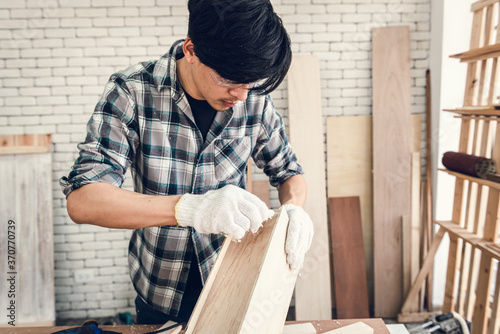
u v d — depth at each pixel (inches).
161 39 104.2
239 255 37.8
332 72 109.5
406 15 107.8
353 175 112.0
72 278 111.7
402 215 109.2
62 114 105.8
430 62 109.0
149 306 50.1
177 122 43.0
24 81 103.7
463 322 77.4
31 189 104.7
